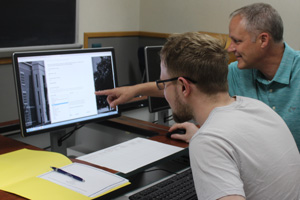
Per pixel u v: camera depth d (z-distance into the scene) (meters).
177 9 3.17
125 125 1.85
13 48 2.37
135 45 3.47
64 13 2.68
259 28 1.42
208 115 0.99
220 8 2.88
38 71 1.43
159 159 1.39
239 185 0.81
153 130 1.77
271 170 0.92
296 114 1.52
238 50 1.49
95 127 1.89
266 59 1.50
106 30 3.16
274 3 2.60
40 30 2.54
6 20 2.32
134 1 3.37
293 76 1.51
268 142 0.94
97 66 1.63
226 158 0.84
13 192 1.07
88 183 1.15
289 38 2.57
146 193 1.28
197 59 0.96
